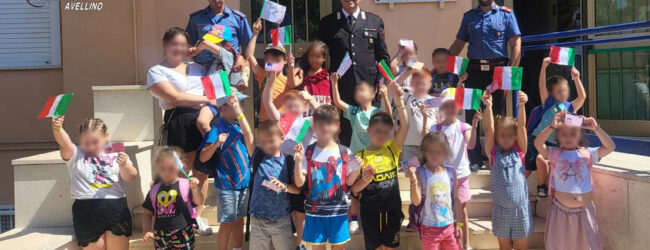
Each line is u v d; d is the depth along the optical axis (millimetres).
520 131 3764
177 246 3607
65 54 5750
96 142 3674
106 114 4625
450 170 3650
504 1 5941
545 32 7301
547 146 3943
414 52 4312
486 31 4828
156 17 5715
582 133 3725
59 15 6289
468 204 4406
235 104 3555
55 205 3939
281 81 4645
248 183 3865
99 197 3662
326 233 3463
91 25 5734
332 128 3510
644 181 3436
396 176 3662
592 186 3717
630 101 5906
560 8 6832
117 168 3734
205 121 3971
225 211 3768
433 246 3545
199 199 3584
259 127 3557
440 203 3533
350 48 4699
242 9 5875
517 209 3770
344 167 3514
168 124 4062
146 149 4504
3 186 6312
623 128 5938
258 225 3582
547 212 3965
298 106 3865
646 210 3424
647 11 5652
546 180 4266
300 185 3438
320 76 4590
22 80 6301
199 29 4695
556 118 3666
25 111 6320
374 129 3584
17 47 6297
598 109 6180
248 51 4488
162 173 3611
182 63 4207
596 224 3723
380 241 3648
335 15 4785
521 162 3809
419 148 3936
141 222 4238
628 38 4312
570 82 6375
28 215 3934
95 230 3660
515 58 4863
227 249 3963
